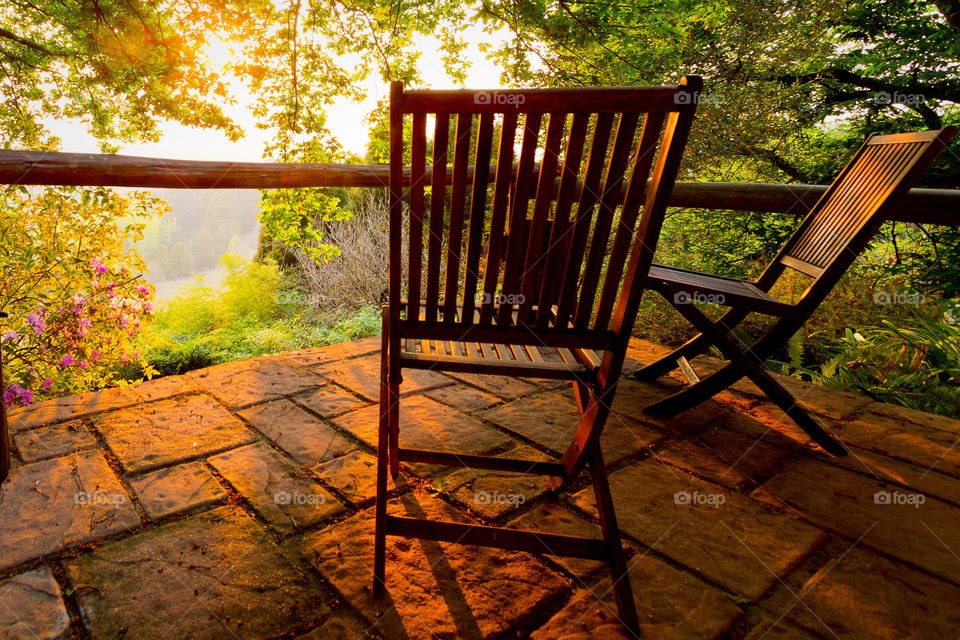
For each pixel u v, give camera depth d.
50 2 4.57
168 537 1.40
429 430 2.07
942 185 6.57
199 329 7.25
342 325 6.37
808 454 1.99
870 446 2.06
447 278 1.14
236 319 7.29
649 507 1.63
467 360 1.28
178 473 1.69
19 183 1.85
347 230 8.09
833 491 1.75
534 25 3.97
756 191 2.65
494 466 1.58
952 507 1.67
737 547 1.46
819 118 5.93
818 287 1.89
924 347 2.91
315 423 2.07
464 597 1.24
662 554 1.42
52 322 3.49
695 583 1.32
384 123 3.68
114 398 2.21
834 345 3.57
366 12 4.18
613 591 1.28
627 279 1.12
